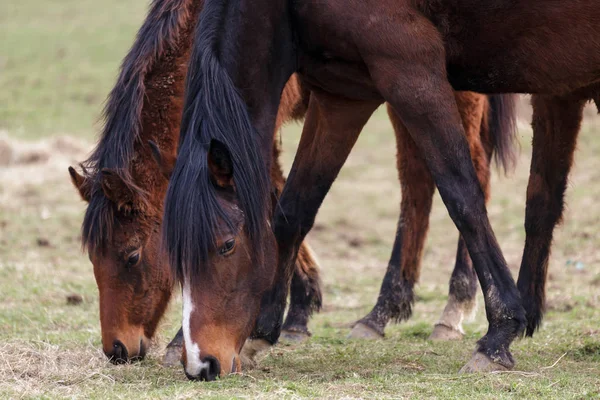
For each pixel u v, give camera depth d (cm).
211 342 816
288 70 927
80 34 4838
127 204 982
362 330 1252
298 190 1002
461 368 916
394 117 1251
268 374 921
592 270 1681
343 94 960
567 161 1064
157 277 1017
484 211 906
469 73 945
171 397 766
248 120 850
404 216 1287
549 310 1372
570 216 2055
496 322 895
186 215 795
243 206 828
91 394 805
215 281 820
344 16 884
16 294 1456
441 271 1814
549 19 895
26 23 5194
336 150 1001
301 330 1225
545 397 777
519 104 1480
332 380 882
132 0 5806
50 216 2145
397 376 873
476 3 895
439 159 897
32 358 949
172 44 1053
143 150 1035
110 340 988
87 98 3641
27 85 3828
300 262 1252
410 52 882
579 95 1013
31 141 2911
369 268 1873
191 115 852
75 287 1534
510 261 1811
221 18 888
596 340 1048
